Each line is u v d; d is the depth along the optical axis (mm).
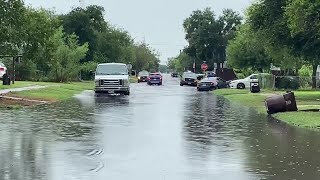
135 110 27359
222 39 102125
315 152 13984
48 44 33531
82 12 85750
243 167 11789
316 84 57969
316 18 31016
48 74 68750
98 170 11359
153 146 14828
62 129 18484
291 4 32844
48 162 12102
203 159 12789
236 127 19906
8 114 24109
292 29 32562
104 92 42906
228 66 85062
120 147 14570
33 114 24266
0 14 29875
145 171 11320
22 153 13305
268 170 11477
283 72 69875
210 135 17359
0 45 30984
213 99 39344
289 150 14297
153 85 74188
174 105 31875
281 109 25922
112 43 91000
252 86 48094
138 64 150500
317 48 37125
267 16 39250
